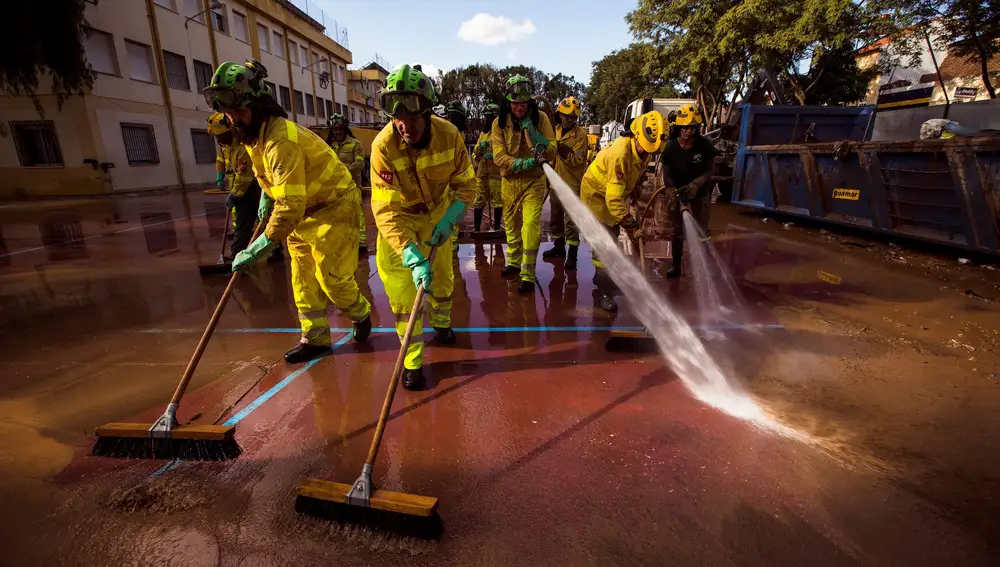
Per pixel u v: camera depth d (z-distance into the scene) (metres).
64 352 3.59
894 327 3.89
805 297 4.67
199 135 22.48
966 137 5.09
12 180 17.55
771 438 2.47
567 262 5.83
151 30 19.56
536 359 3.46
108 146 18.00
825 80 17.84
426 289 2.53
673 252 5.40
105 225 9.97
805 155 7.35
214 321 2.61
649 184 10.58
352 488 1.93
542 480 2.18
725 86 17.80
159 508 2.04
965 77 17.42
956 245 5.43
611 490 2.11
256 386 3.08
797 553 1.78
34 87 15.87
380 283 5.42
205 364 3.40
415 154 2.75
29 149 17.64
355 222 3.37
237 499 2.09
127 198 16.39
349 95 41.50
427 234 3.24
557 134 5.61
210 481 2.20
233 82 2.65
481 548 1.82
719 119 19.56
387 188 2.75
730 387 3.02
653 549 1.80
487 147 7.82
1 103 17.09
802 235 7.47
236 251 5.98
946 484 2.13
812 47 13.52
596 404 2.83
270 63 28.39
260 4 26.61
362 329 3.69
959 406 2.75
